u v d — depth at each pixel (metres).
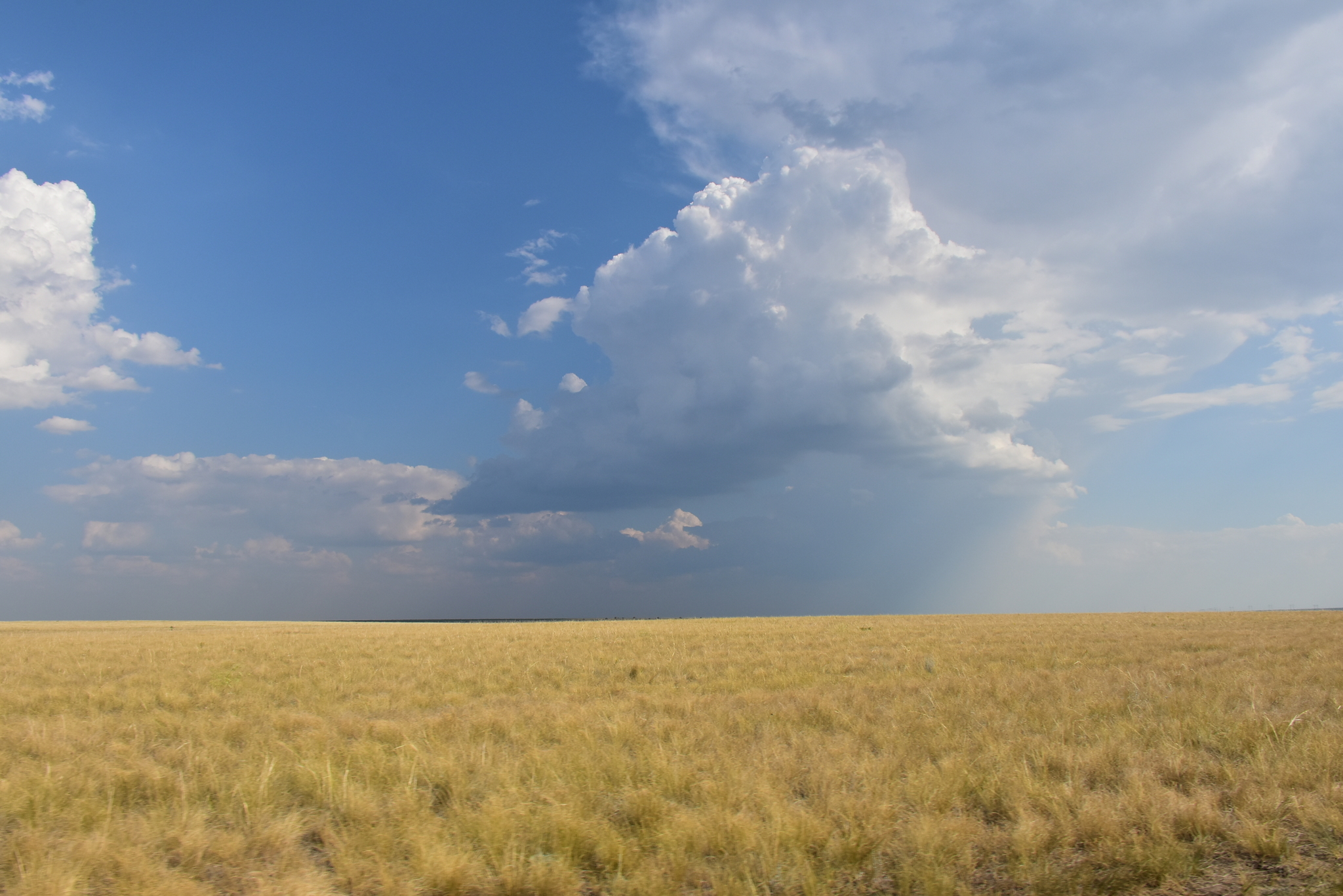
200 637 34.16
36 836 5.54
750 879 4.71
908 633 29.83
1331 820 5.74
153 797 6.93
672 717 10.51
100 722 10.41
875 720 9.96
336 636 34.09
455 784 6.97
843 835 5.66
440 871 4.95
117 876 5.18
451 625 57.19
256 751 8.38
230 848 5.61
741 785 6.78
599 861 5.41
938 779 6.80
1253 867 5.19
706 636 29.34
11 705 12.35
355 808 6.31
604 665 18.69
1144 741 8.31
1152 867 4.96
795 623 43.53
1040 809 6.27
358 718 10.98
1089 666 16.25
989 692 12.30
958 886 4.81
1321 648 19.09
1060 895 4.72
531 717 10.70
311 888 4.99
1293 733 8.34
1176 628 30.58
